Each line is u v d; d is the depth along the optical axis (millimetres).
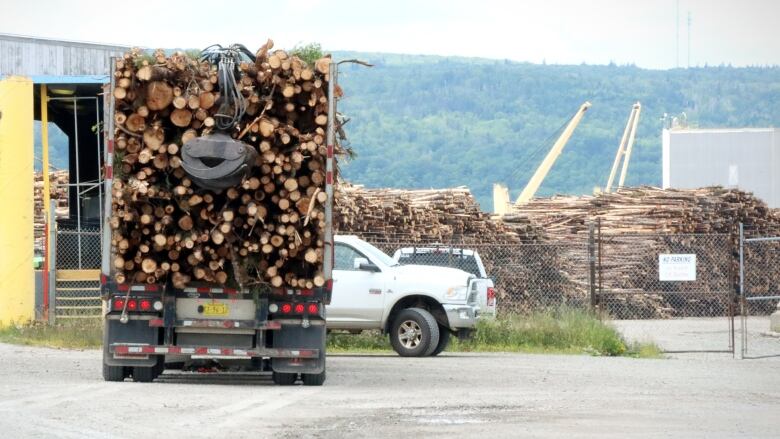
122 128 41938
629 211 120188
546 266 101562
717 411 37938
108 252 42844
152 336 43531
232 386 43656
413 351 62125
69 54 77375
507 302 96312
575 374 51219
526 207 127562
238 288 43469
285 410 35938
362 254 64250
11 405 35500
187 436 30000
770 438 31906
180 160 41812
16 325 71250
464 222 97062
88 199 87000
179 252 42656
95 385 42094
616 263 111938
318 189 42812
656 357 64688
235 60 42781
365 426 32812
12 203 73000
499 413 36344
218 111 41844
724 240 120062
